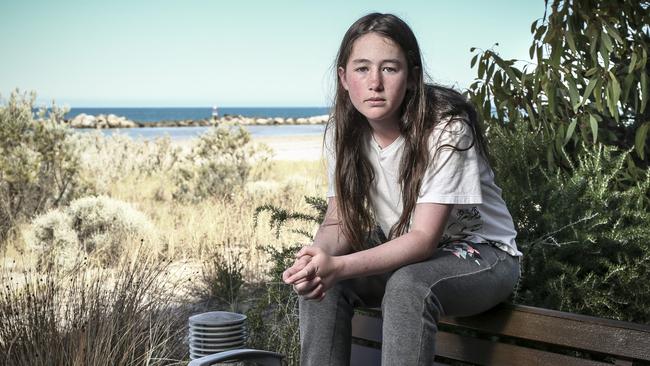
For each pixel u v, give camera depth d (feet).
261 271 20.02
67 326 13.12
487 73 13.46
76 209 25.35
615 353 6.73
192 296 18.65
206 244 24.07
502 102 13.20
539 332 7.22
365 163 7.91
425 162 7.25
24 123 31.30
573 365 7.07
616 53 12.48
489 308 7.53
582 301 10.24
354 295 7.59
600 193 10.85
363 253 6.93
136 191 38.81
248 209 28.71
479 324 7.66
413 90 7.43
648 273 10.19
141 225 25.57
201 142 38.75
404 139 7.57
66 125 32.76
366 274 6.93
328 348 7.22
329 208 8.37
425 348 6.68
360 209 7.95
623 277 10.16
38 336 12.77
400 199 7.83
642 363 7.35
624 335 6.68
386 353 6.73
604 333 6.80
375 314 9.18
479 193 7.28
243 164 38.24
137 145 49.90
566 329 7.04
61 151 31.91
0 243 25.94
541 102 13.33
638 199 11.17
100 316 13.33
